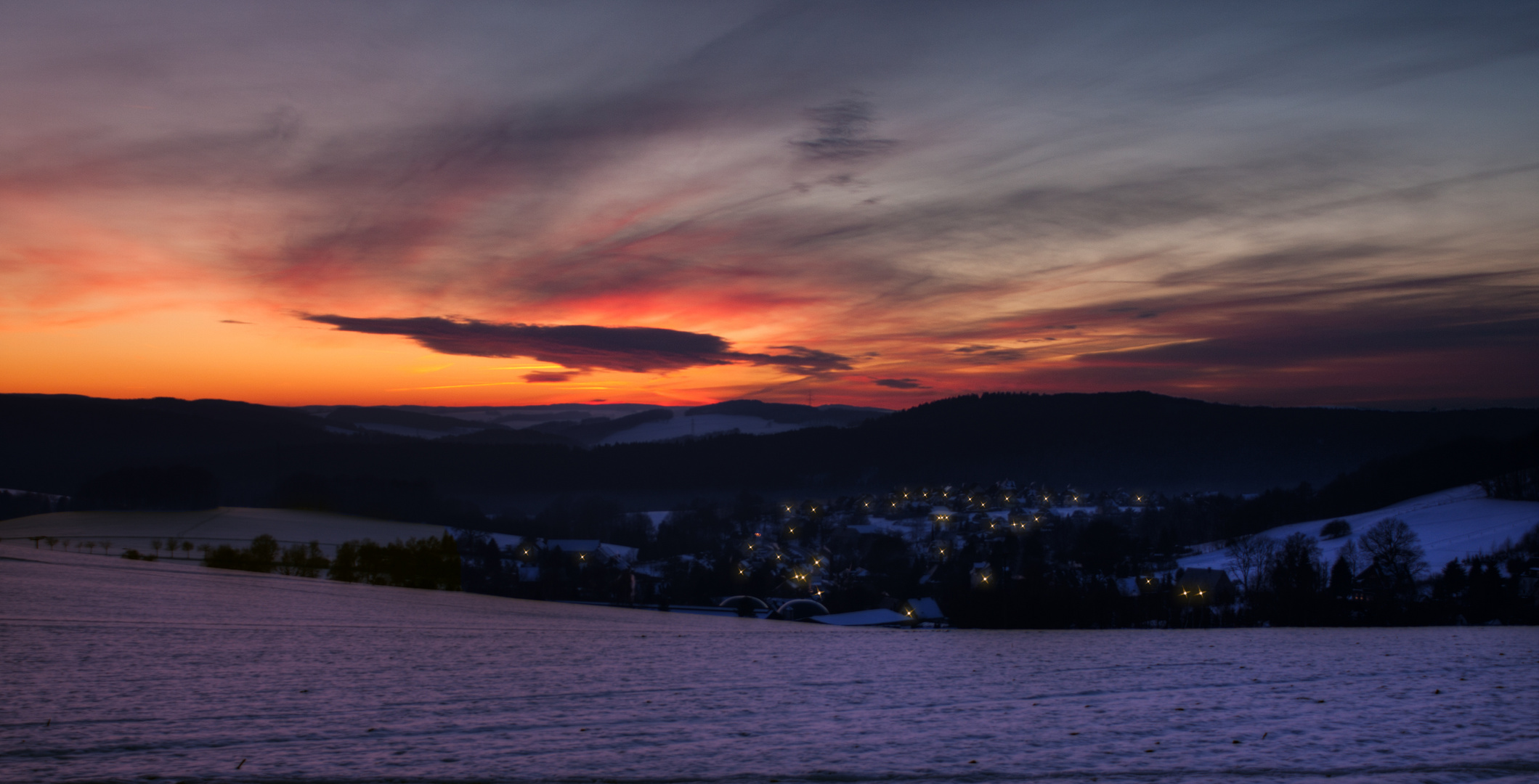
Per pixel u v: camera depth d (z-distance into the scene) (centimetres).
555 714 1645
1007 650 3033
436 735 1439
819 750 1347
